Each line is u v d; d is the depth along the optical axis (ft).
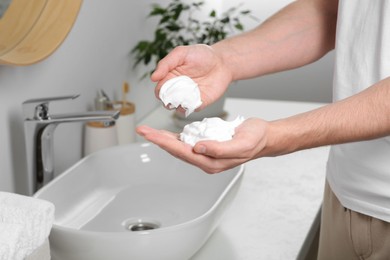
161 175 5.64
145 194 5.46
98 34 6.58
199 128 3.38
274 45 4.49
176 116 7.42
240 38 4.44
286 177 6.06
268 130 3.30
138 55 7.36
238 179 4.90
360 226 4.18
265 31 4.52
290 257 4.63
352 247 4.29
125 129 6.42
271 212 5.33
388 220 3.99
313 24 4.59
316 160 6.48
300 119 3.36
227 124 3.41
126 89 6.52
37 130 4.74
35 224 3.05
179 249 4.04
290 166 6.31
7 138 5.17
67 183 5.02
